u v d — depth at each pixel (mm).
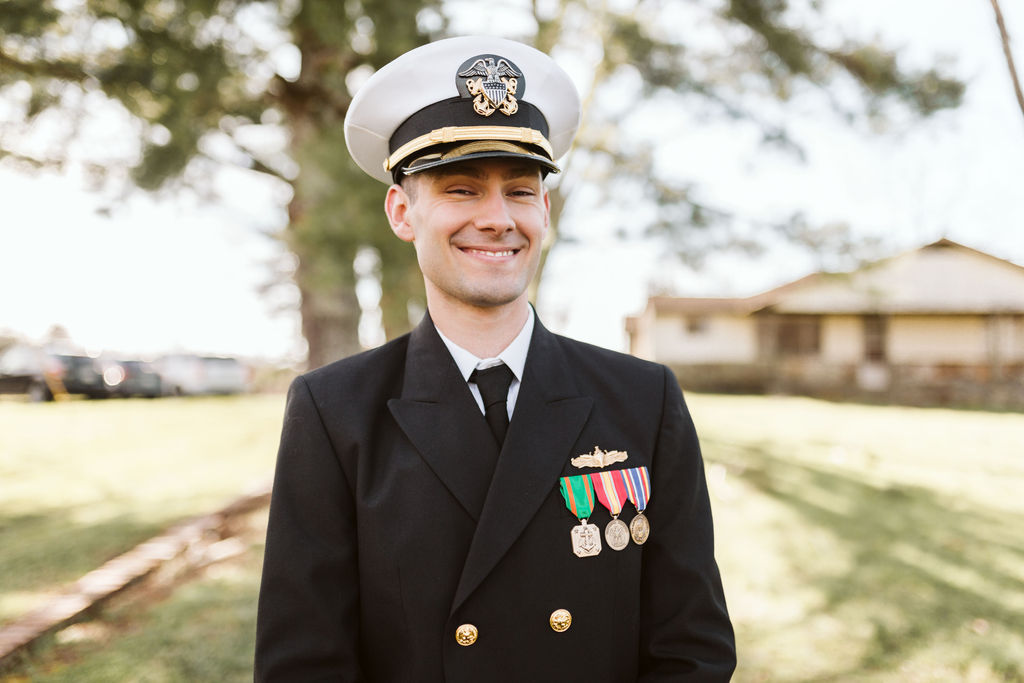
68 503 5676
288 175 6156
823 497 5984
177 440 9336
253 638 3006
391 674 1162
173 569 3955
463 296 1199
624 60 6527
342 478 1228
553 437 1232
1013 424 12828
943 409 17000
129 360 17547
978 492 6273
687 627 1223
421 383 1273
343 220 3994
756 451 8492
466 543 1168
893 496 6059
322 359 6863
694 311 22516
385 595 1161
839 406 17125
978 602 3545
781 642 3102
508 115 1219
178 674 2701
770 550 4445
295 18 4828
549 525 1190
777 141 6062
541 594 1161
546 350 1327
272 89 5867
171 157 5125
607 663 1185
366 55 5508
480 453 1211
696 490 1313
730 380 21969
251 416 12172
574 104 1435
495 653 1138
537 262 1254
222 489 6027
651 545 1276
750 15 5867
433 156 1202
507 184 1196
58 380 16109
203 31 4602
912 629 3219
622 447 1270
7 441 9258
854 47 5906
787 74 6078
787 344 22594
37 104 5043
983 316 21641
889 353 22047
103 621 3197
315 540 1195
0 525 4969
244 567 3986
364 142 1402
